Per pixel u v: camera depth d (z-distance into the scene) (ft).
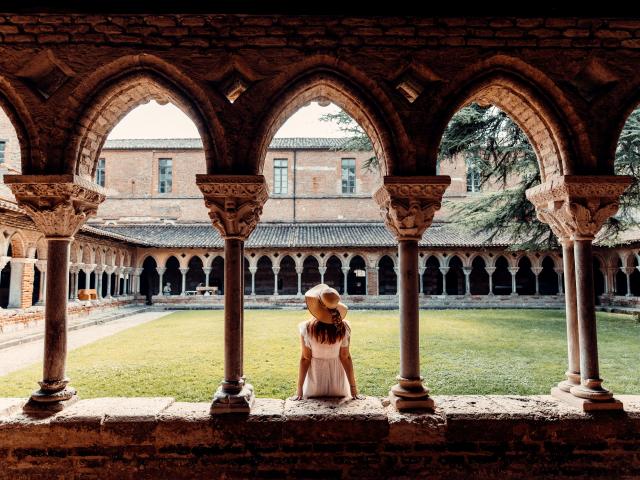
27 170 13.74
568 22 14.07
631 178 13.70
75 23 13.87
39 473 12.32
